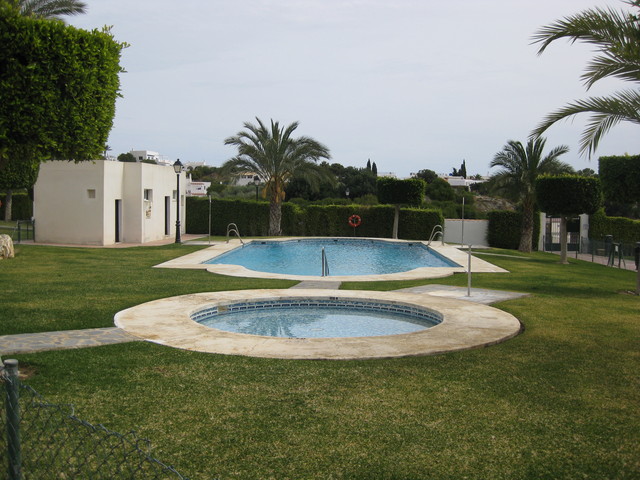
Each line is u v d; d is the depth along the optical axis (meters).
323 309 11.70
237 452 4.34
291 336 9.52
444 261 21.20
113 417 4.97
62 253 18.73
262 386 5.89
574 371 6.62
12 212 35.53
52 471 3.81
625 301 11.98
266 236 30.73
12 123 6.76
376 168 75.75
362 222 31.78
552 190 20.73
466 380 6.22
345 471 4.08
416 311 10.87
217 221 31.56
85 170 22.44
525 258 22.97
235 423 4.91
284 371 6.41
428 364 6.81
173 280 13.54
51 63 6.92
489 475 4.05
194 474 3.97
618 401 5.62
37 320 8.74
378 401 5.52
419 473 4.07
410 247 26.88
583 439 4.70
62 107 7.09
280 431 4.76
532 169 26.83
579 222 32.09
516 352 7.47
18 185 28.12
